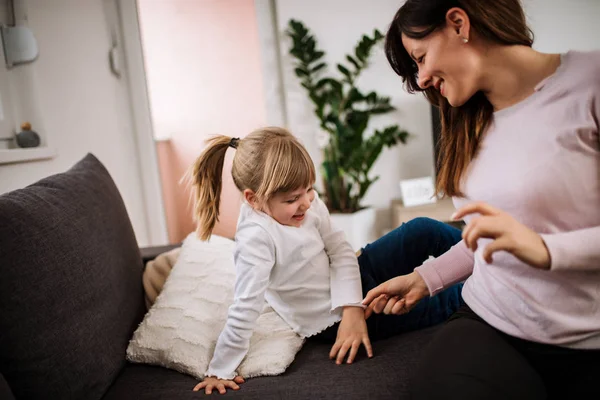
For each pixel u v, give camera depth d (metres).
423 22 0.79
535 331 0.79
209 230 1.23
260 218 1.11
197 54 3.47
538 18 3.13
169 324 1.15
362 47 2.97
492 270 0.85
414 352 1.05
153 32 3.50
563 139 0.75
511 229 0.66
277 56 3.30
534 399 0.73
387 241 1.26
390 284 1.03
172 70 3.54
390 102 3.25
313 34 3.21
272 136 1.11
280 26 3.20
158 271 1.43
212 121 3.54
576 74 0.75
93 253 1.11
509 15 0.77
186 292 1.25
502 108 0.84
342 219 2.96
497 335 0.83
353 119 3.11
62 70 2.06
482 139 0.88
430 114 2.97
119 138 2.62
